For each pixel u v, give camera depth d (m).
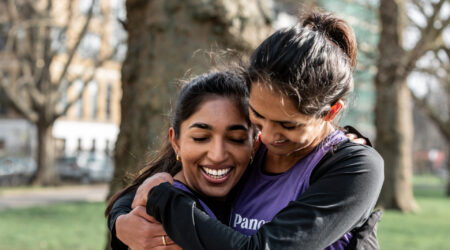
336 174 1.70
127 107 4.50
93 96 36.47
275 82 1.55
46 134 22.81
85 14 21.23
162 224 1.75
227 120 1.92
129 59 4.54
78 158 26.36
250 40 4.31
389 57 13.08
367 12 13.66
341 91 1.66
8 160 23.77
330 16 1.93
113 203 2.26
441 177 43.88
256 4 4.46
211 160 1.92
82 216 11.73
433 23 12.98
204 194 2.00
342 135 1.88
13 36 19.95
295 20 2.04
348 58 1.78
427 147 59.03
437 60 15.39
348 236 1.77
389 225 10.80
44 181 22.97
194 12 4.23
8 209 13.18
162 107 4.24
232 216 2.01
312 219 1.62
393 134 14.00
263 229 1.65
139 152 4.32
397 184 14.05
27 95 23.08
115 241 2.00
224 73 2.07
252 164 2.08
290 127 1.61
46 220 10.94
